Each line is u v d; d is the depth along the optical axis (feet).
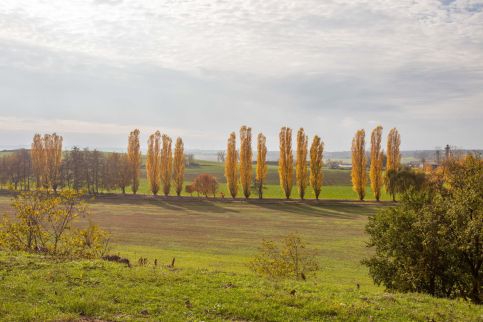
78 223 220.64
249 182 331.16
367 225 94.58
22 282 54.39
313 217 253.65
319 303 51.70
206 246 165.78
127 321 43.62
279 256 97.55
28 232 88.22
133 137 356.18
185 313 46.68
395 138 321.73
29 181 404.36
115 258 79.36
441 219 78.54
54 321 42.57
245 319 46.44
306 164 322.75
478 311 54.70
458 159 240.53
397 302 56.03
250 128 331.16
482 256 73.72
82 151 370.94
